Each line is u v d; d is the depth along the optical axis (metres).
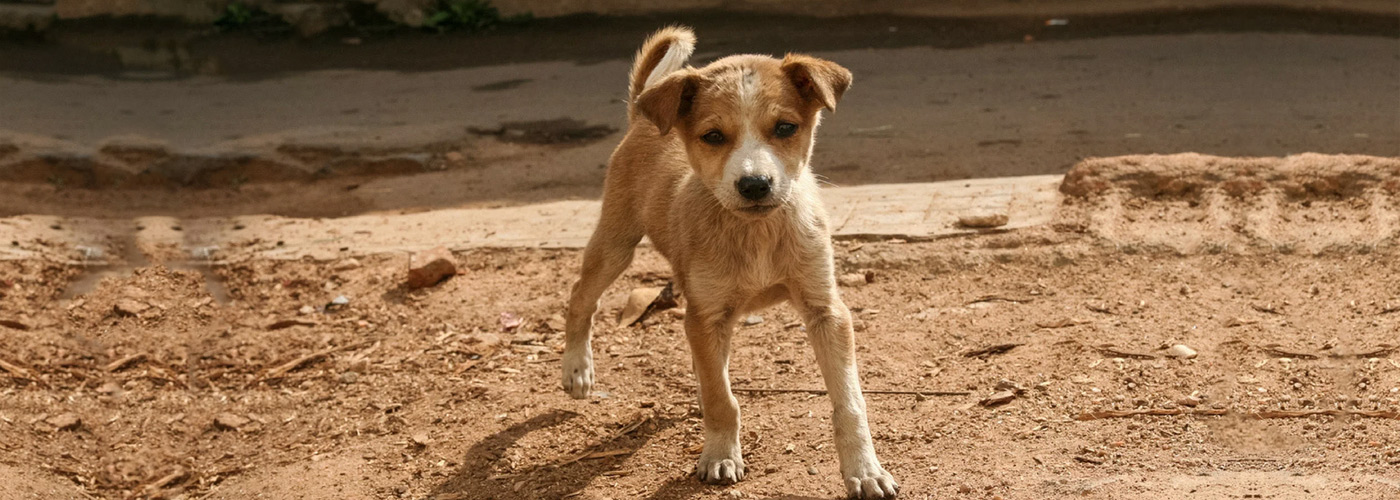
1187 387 4.95
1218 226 6.82
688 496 4.46
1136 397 4.90
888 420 4.94
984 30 15.84
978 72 13.48
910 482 4.38
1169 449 4.43
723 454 4.60
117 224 8.82
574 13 18.19
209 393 6.00
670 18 17.62
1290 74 12.29
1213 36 14.48
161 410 5.79
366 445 5.24
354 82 14.99
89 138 11.16
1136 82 12.43
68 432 5.50
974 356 5.54
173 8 18.53
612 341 6.21
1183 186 7.35
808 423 4.98
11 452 5.16
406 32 17.97
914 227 7.21
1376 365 4.99
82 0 18.34
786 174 4.19
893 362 5.55
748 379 5.52
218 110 13.56
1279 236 6.62
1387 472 4.04
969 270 6.66
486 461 4.96
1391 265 6.16
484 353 6.19
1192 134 10.12
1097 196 7.37
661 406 5.36
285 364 6.29
